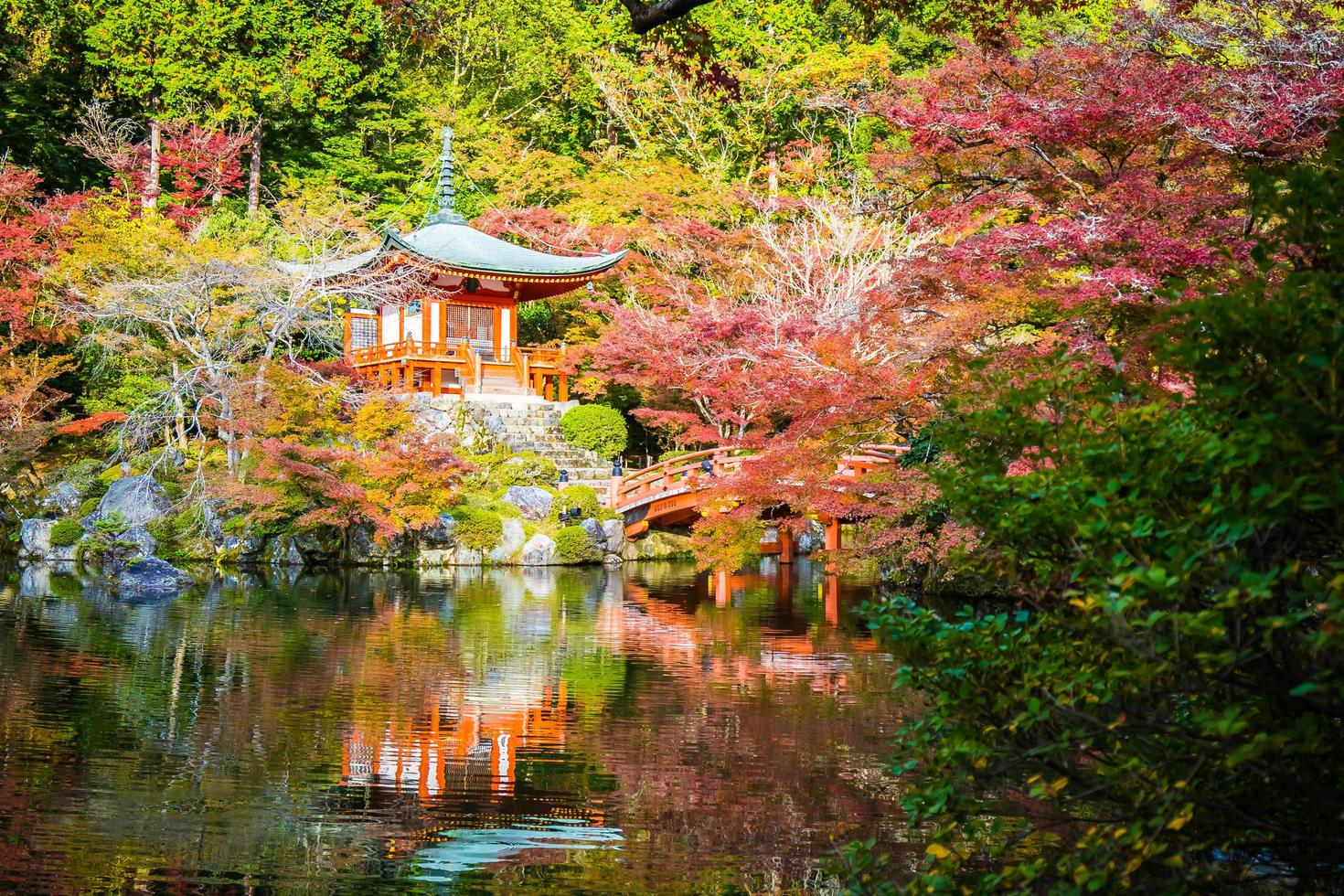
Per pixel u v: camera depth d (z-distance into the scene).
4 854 7.66
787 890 7.35
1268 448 3.44
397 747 10.62
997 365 11.55
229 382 26.06
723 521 20.69
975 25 10.60
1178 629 3.57
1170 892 4.14
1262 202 4.06
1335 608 3.22
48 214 28.47
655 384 30.84
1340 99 10.27
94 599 19.72
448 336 34.44
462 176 43.47
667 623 18.89
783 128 43.28
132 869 7.50
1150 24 12.45
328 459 25.42
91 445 30.05
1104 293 10.95
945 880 4.75
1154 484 3.76
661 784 9.62
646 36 9.07
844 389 15.70
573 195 43.41
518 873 7.61
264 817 8.60
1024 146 13.09
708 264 31.64
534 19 48.62
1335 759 4.04
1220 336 3.72
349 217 35.50
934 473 4.68
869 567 25.94
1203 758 3.95
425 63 51.53
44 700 11.95
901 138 26.91
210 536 25.94
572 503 29.14
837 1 46.03
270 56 39.75
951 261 12.67
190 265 26.55
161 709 11.76
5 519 26.97
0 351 27.12
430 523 26.86
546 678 13.97
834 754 10.57
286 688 13.02
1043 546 4.27
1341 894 4.43
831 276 26.05
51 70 38.22
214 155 35.50
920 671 4.66
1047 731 4.61
